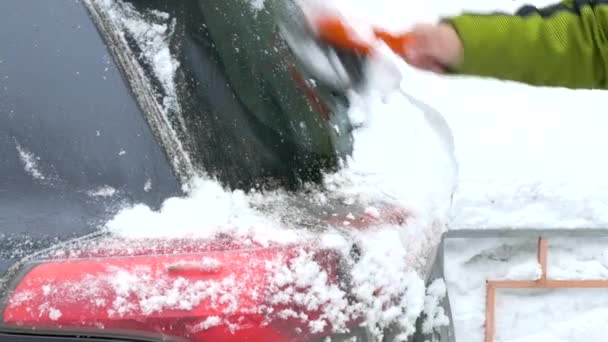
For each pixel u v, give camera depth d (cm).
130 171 189
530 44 214
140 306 168
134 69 198
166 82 202
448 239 414
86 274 171
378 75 262
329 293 180
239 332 169
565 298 406
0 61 192
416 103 317
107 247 176
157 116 196
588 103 536
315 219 202
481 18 217
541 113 518
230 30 219
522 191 438
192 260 174
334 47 250
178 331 168
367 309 187
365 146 262
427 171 276
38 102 190
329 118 249
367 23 257
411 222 228
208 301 169
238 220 191
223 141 206
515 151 477
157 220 184
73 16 197
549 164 466
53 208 183
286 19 238
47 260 173
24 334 168
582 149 485
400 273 201
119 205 186
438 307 259
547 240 414
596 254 419
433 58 220
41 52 193
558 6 220
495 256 413
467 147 477
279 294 174
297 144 228
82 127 190
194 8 213
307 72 241
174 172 193
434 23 222
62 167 187
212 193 197
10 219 180
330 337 179
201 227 185
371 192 238
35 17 196
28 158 187
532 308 403
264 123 219
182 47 208
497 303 404
